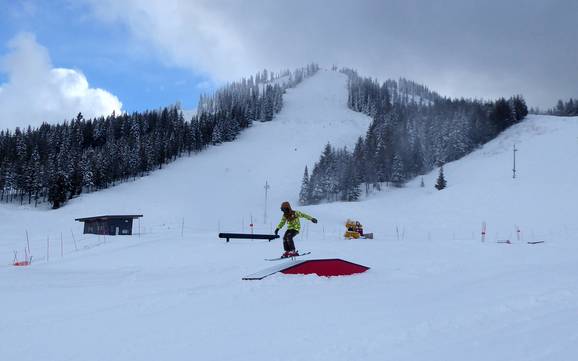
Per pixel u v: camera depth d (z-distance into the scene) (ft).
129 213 188.85
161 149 287.07
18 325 18.33
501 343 13.10
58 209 201.26
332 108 548.72
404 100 632.38
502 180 175.73
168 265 46.24
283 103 565.12
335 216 160.66
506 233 116.88
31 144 283.79
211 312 19.71
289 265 30.60
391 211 163.02
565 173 169.07
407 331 15.11
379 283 27.50
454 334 14.58
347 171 238.68
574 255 46.75
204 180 262.06
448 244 57.06
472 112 304.50
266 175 276.82
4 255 84.02
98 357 13.84
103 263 50.80
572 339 12.94
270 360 12.77
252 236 68.28
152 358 13.51
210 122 358.43
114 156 255.29
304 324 16.80
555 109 540.52
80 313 20.44
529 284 24.45
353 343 14.01
